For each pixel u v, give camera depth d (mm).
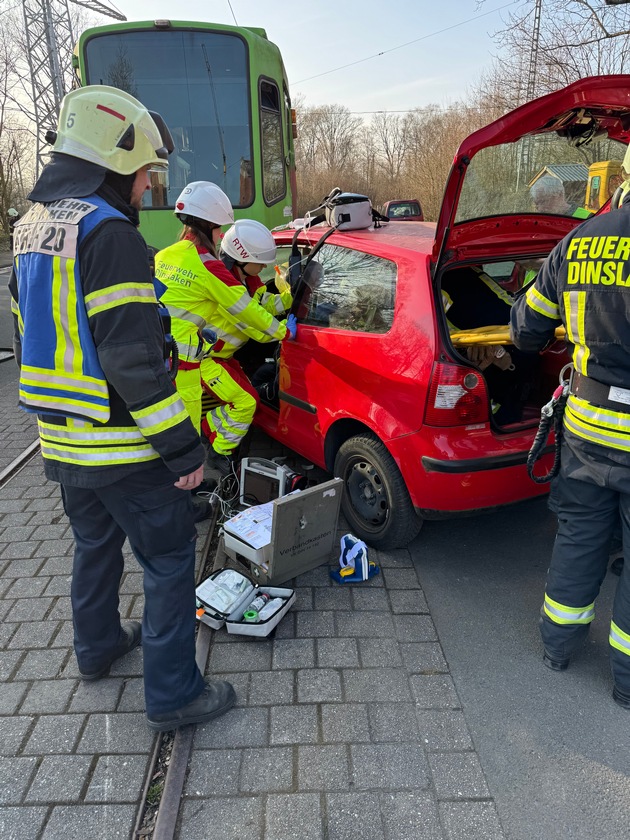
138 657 2674
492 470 2936
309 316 3727
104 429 1965
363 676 2570
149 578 2156
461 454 2898
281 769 2156
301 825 1968
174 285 3375
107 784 2104
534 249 3453
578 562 2479
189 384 3535
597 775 2154
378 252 3299
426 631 2842
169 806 2010
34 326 1889
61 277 1821
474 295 4000
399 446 3035
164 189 6387
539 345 2598
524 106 2432
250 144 6391
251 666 2621
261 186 6484
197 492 4020
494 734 2311
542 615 2646
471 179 2678
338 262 3576
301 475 3721
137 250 1835
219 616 2793
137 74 6207
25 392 1971
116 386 1835
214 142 6367
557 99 2447
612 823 1991
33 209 1995
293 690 2496
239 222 3629
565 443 2467
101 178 1894
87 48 6152
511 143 2637
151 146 1958
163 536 2102
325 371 3492
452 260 3203
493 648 2754
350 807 2025
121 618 2895
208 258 3422
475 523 3760
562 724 2363
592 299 2150
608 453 2254
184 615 2193
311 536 3076
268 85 6617
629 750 2254
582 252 2191
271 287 5074
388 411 3086
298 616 2938
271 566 2965
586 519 2441
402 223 4277
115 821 1985
